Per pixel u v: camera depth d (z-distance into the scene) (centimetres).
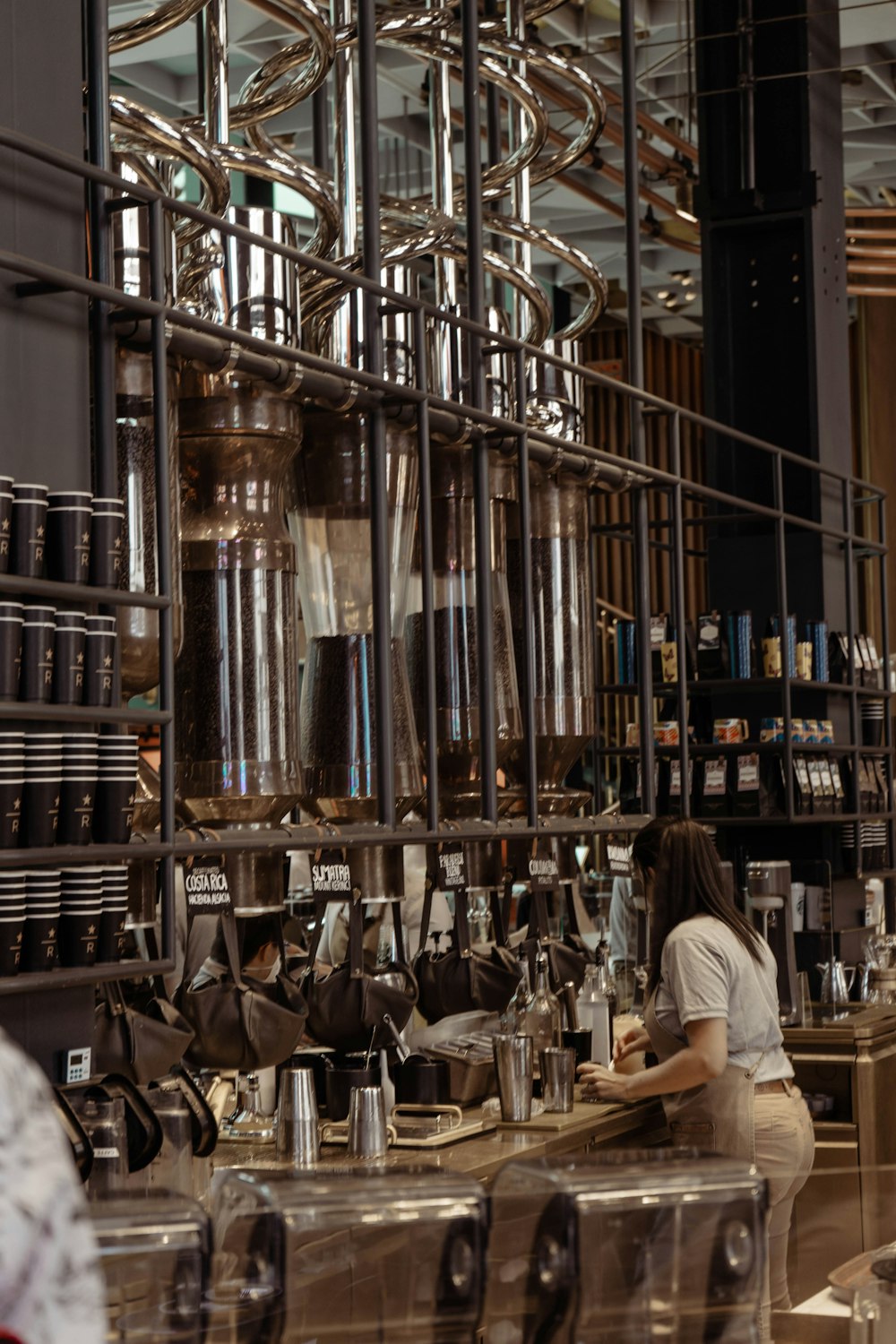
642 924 455
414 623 372
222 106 324
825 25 633
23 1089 132
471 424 354
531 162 434
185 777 293
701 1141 360
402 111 906
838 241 639
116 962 243
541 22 804
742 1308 176
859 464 1372
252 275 295
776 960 480
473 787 369
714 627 545
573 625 397
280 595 299
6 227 247
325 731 325
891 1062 482
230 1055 282
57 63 261
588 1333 172
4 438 244
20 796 228
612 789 851
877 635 1338
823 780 567
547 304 414
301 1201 167
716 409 616
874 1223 220
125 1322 157
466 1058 357
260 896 296
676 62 841
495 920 372
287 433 301
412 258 377
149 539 272
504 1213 179
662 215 1047
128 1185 238
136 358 273
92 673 240
